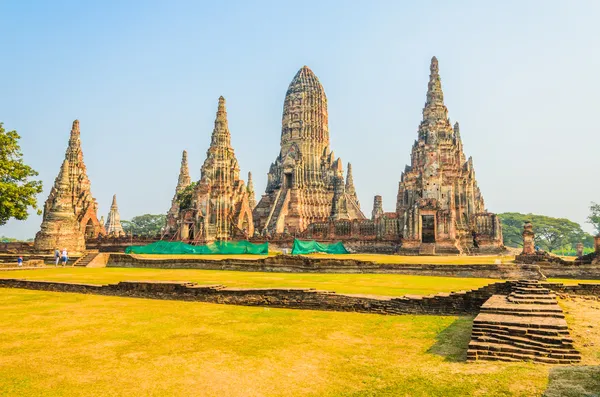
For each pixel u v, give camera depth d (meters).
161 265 52.25
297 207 109.06
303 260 45.12
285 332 18.80
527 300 19.95
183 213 90.69
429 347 16.55
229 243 72.00
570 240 149.88
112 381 12.96
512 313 18.16
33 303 25.61
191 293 26.91
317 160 119.56
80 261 56.28
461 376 13.14
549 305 19.20
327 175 119.75
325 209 114.62
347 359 15.16
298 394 12.18
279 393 12.23
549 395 11.47
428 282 33.66
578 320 19.50
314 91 122.50
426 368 14.02
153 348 16.25
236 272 45.28
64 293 30.00
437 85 85.50
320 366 14.42
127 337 17.77
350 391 12.35
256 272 45.31
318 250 71.19
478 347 15.11
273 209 112.06
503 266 37.41
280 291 25.00
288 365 14.48
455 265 39.22
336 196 102.56
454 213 75.12
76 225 78.12
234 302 25.62
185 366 14.28
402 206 88.50
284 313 22.86
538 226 146.00
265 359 15.06
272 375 13.56
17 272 44.28
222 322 20.62
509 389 11.97
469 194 91.94
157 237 92.38
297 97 121.50
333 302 23.86
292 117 121.06
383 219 80.38
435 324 20.09
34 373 13.57
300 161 115.56
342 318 21.66
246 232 94.56
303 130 119.50
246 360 14.93
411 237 70.31
